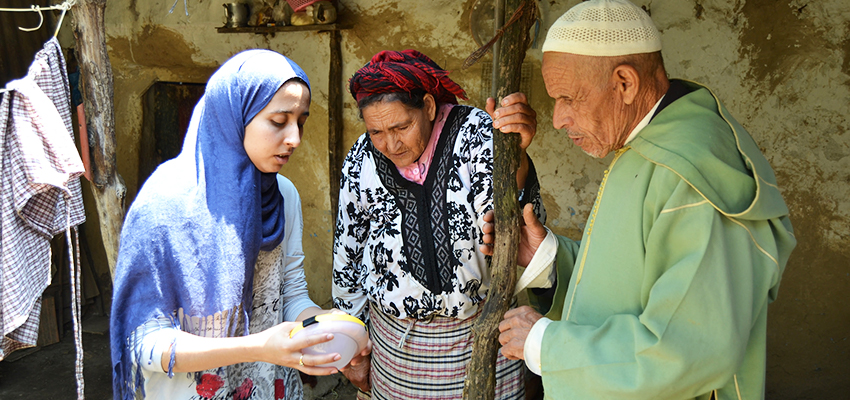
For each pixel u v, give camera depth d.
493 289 1.42
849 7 2.43
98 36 2.60
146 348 1.31
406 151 1.75
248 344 1.30
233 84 1.40
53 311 4.61
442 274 1.79
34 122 2.29
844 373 2.67
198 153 1.41
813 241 2.68
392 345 1.92
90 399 3.89
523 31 1.31
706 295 1.08
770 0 2.59
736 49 2.71
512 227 1.39
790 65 2.60
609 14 1.19
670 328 1.10
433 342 1.86
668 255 1.16
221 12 4.10
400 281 1.85
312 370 1.33
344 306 2.09
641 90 1.23
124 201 2.79
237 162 1.41
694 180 1.11
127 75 4.88
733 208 1.12
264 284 1.58
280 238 1.56
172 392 1.41
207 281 1.35
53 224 2.46
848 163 2.54
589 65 1.19
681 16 2.80
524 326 1.35
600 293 1.28
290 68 1.44
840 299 2.65
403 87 1.65
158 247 1.33
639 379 1.12
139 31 4.53
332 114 3.80
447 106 1.83
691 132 1.17
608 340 1.18
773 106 2.67
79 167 2.37
